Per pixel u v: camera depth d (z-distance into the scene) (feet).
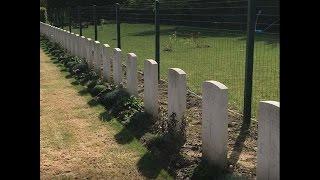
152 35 98.58
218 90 18.47
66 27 121.29
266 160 16.25
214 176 18.15
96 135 25.54
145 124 26.04
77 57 56.70
